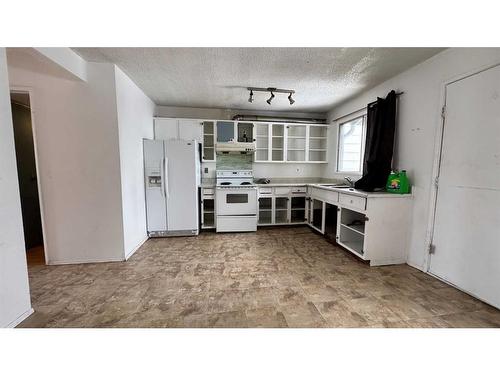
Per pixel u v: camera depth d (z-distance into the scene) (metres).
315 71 2.60
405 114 2.58
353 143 3.91
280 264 2.54
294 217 4.37
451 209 2.08
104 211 2.56
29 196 3.03
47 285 2.08
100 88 2.43
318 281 2.16
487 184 1.78
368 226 2.46
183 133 3.94
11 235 1.51
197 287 2.04
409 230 2.54
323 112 4.61
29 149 3.04
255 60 2.34
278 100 3.79
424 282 2.14
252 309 1.72
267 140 4.44
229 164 4.39
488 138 1.78
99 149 2.50
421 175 2.39
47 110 2.38
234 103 3.98
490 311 1.70
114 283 2.12
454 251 2.05
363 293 1.95
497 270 1.72
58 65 1.99
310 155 4.68
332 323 1.57
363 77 2.78
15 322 1.54
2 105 1.46
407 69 2.54
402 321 1.59
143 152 3.31
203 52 2.18
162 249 3.00
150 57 2.29
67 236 2.53
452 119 2.06
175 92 3.39
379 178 2.77
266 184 4.07
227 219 3.75
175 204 3.46
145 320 1.59
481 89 1.82
